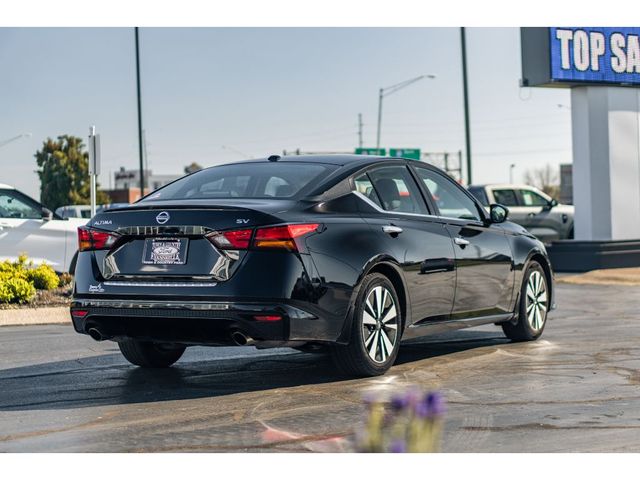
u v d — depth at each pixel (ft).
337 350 21.53
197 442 16.08
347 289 20.75
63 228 44.75
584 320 34.78
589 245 62.44
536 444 15.67
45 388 21.48
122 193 253.65
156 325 20.18
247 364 24.73
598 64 62.03
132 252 20.57
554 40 60.64
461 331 31.27
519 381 21.61
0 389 21.39
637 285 53.52
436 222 24.29
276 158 23.57
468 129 93.66
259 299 19.45
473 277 25.29
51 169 132.36
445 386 21.01
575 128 63.77
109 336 20.92
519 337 28.32
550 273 29.50
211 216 19.88
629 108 64.08
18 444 16.16
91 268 21.02
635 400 19.29
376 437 9.91
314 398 19.81
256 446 15.76
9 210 44.37
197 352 27.09
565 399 19.42
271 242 19.66
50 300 38.75
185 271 19.94
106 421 17.87
